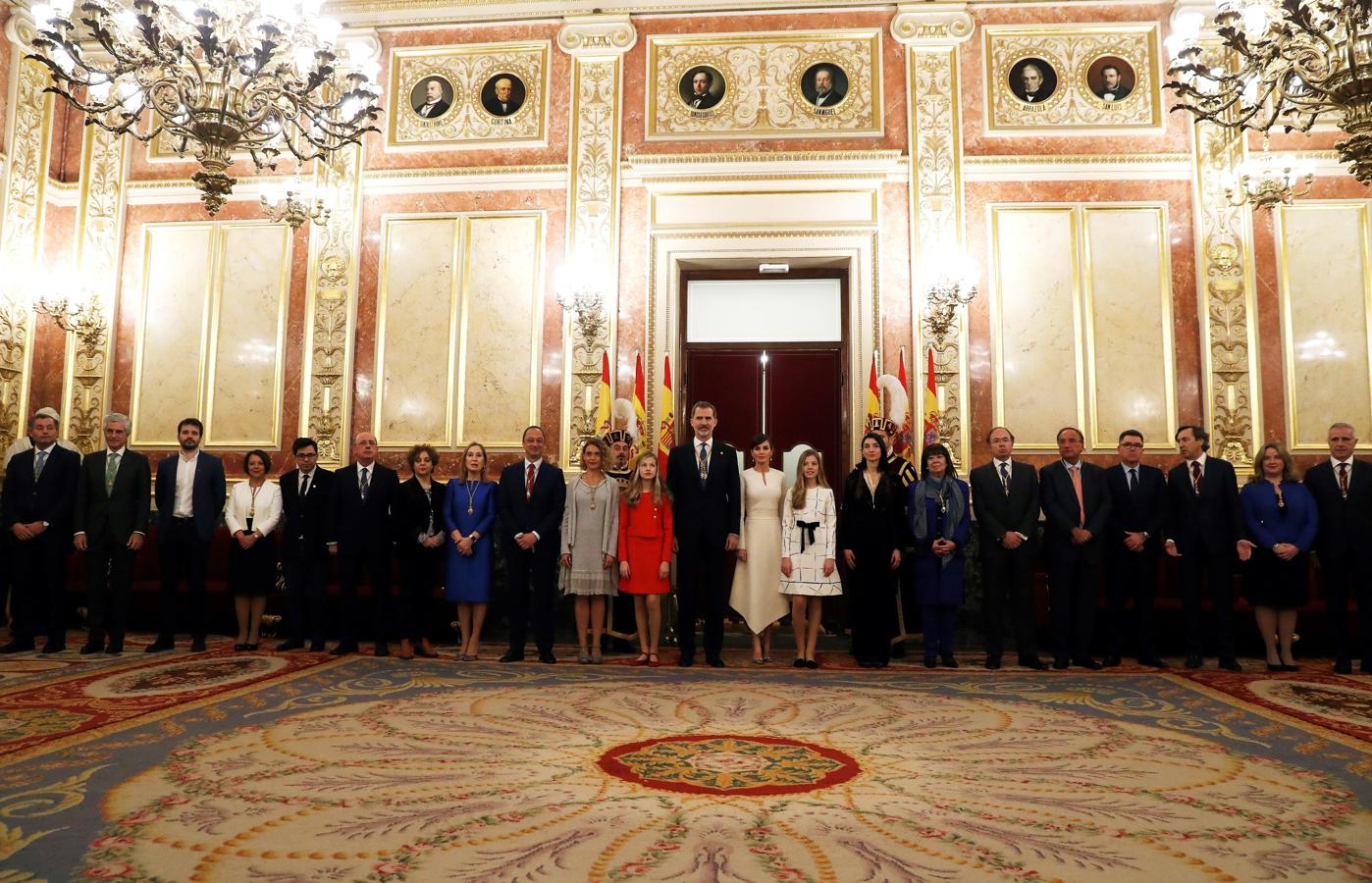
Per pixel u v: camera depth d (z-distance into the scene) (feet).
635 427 23.41
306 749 10.48
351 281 26.61
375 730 11.54
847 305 26.86
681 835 7.47
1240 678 16.92
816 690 15.17
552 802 8.41
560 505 19.31
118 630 19.13
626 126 26.84
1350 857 7.07
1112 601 19.33
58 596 19.34
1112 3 26.08
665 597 23.34
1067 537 18.90
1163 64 25.81
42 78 27.48
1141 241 25.34
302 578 20.47
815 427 27.09
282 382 26.55
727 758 10.16
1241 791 8.99
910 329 25.48
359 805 8.27
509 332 26.35
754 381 27.43
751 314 27.66
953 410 24.90
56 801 8.34
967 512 19.39
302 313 26.76
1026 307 25.34
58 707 12.94
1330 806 8.47
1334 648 21.49
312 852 7.01
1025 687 15.72
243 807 8.16
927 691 15.19
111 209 27.61
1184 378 24.80
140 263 27.53
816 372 27.27
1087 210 25.52
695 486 19.06
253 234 27.22
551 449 25.77
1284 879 6.61
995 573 18.95
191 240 27.43
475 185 26.91
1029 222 25.61
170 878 6.46
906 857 6.97
